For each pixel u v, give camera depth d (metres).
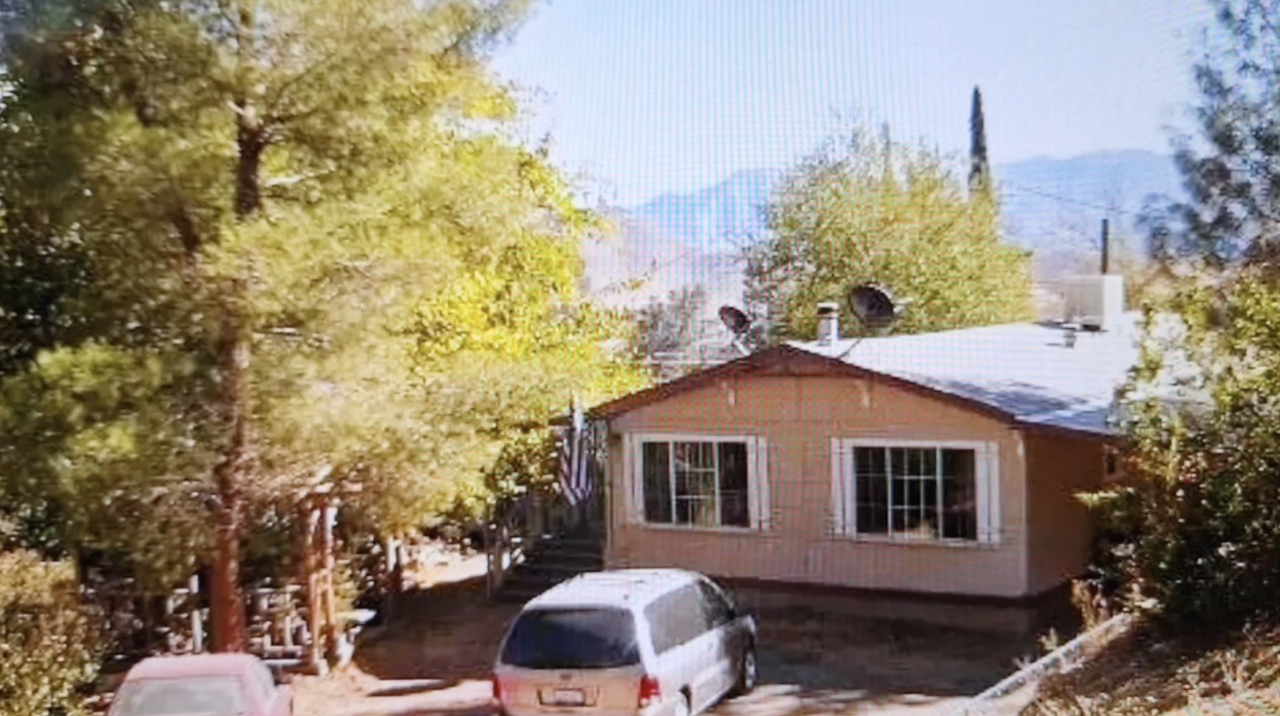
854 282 19.70
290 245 11.61
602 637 11.05
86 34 12.04
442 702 13.85
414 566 20.50
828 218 19.84
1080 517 16.55
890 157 19.73
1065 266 21.61
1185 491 10.20
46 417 11.49
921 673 13.95
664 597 11.81
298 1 12.08
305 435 12.78
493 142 14.42
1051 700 9.40
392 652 16.11
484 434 16.02
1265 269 12.80
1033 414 15.62
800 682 13.73
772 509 17.23
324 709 13.70
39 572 12.96
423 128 13.12
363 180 12.75
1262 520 9.85
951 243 19.97
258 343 12.86
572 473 18.03
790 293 20.16
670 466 17.92
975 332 19.95
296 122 12.62
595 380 19.47
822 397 16.86
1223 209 13.34
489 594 18.83
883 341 18.33
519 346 18.94
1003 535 15.70
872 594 16.53
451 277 13.89
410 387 14.43
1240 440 10.23
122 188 11.70
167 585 13.76
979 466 15.86
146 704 10.09
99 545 13.13
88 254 13.03
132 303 12.59
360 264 12.57
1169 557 10.14
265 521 14.80
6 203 12.49
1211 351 11.09
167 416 11.93
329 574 15.45
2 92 12.52
